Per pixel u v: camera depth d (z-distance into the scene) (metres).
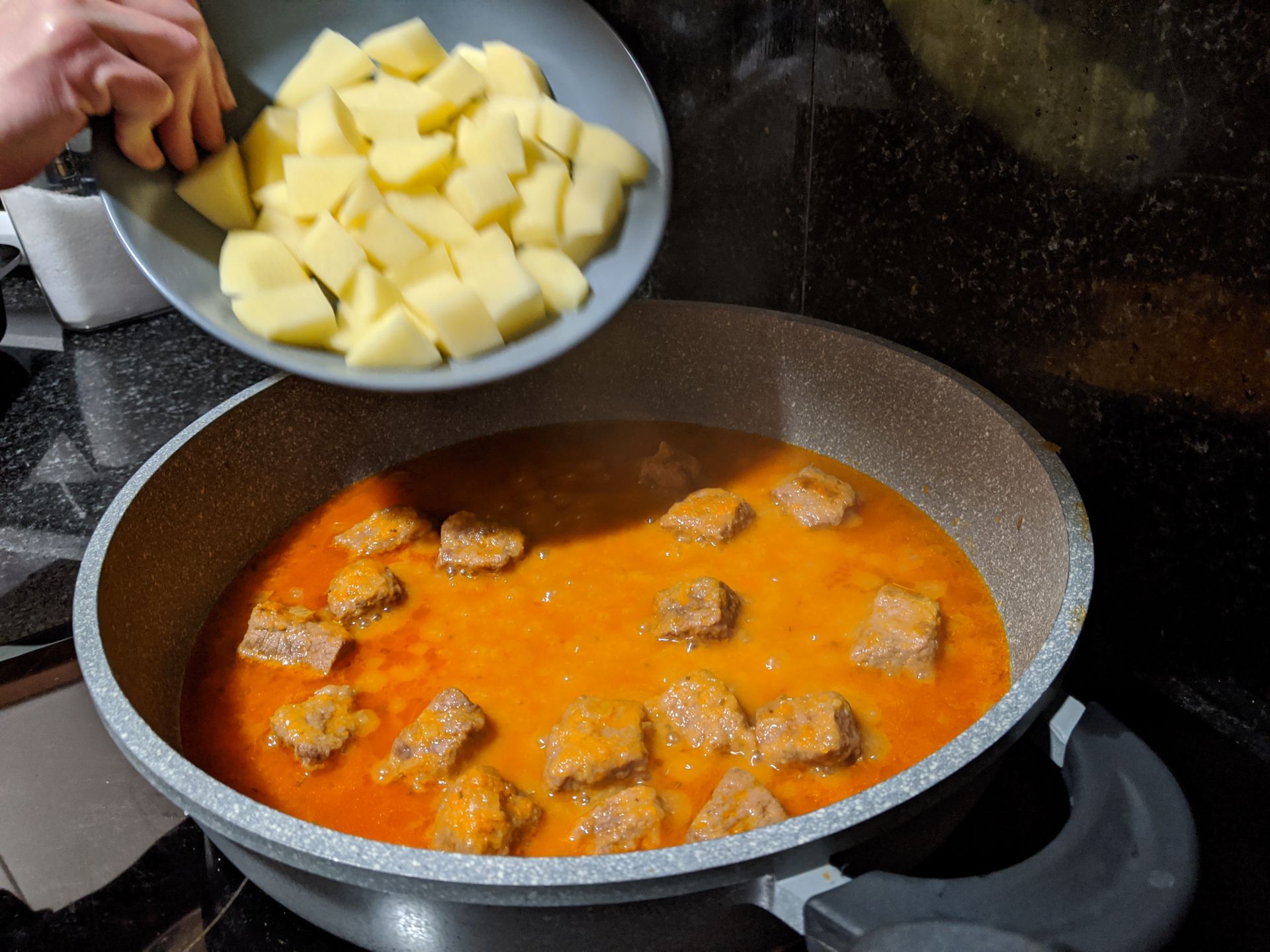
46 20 0.30
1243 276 0.31
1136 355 0.35
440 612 0.38
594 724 0.31
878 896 0.22
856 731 0.31
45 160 0.33
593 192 0.40
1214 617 0.36
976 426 0.38
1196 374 0.34
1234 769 0.35
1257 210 0.30
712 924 0.24
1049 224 0.37
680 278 0.56
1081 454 0.39
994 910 0.22
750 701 0.33
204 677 0.36
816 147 0.44
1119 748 0.26
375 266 0.38
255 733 0.33
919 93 0.39
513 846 0.28
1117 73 0.32
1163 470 0.36
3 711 0.37
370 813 0.30
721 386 0.48
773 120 0.46
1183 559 0.37
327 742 0.31
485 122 0.40
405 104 0.39
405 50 0.40
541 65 0.43
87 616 0.30
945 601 0.38
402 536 0.41
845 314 0.47
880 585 0.38
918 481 0.42
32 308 0.66
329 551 0.42
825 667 0.35
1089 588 0.29
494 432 0.49
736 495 0.43
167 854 0.32
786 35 0.43
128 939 0.30
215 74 0.36
